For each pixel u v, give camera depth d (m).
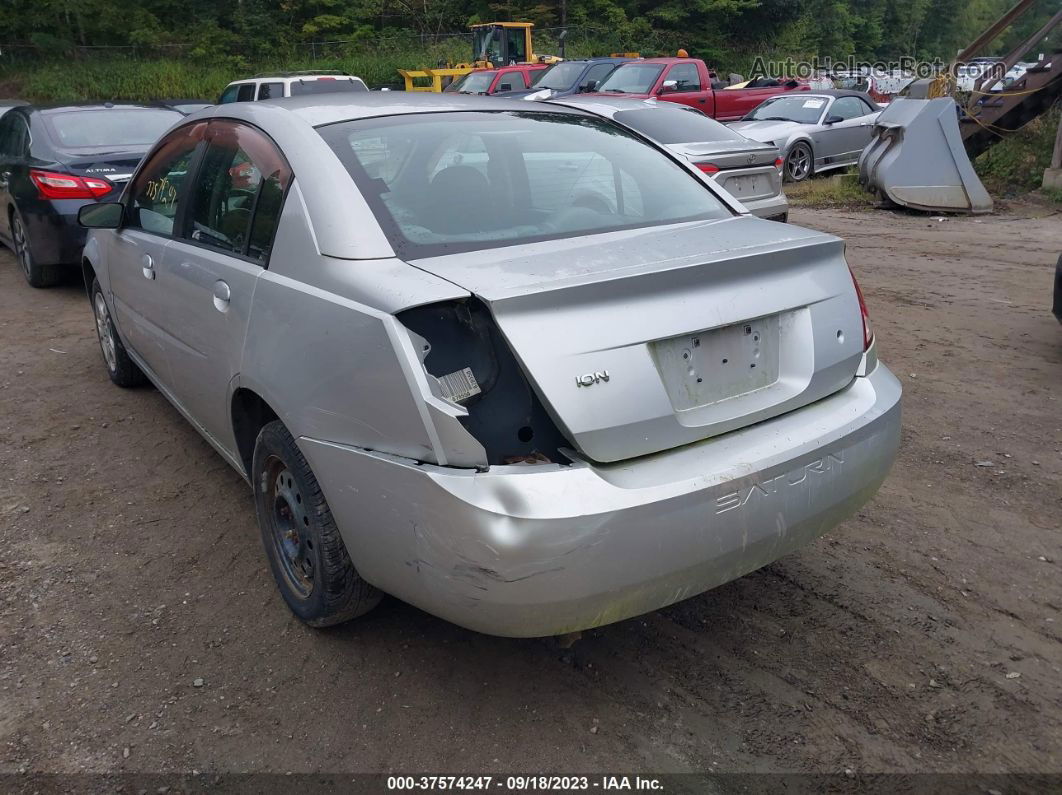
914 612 3.26
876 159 13.09
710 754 2.61
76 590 3.43
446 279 2.47
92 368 6.04
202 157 3.79
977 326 6.75
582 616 2.39
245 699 2.85
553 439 2.40
